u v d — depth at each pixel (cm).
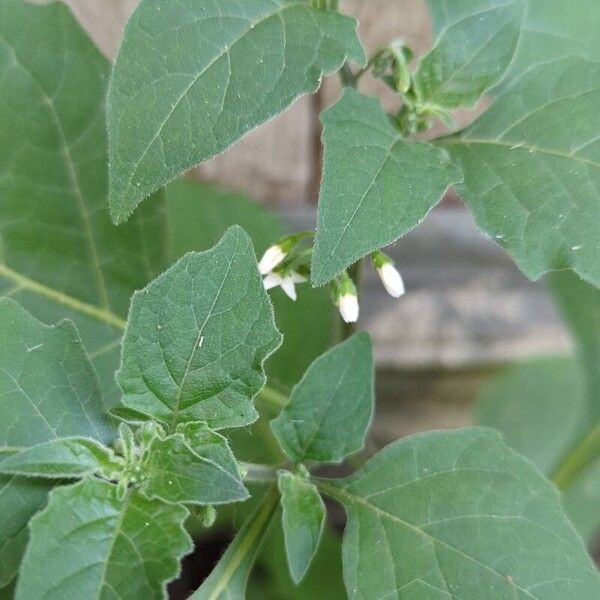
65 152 22
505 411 32
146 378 16
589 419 27
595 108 18
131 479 16
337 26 17
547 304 35
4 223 22
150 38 16
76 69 21
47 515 15
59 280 22
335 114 17
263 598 27
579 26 20
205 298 16
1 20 20
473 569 18
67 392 17
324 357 19
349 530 19
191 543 16
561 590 17
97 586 15
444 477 19
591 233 17
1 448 16
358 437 19
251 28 17
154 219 22
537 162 18
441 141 18
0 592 18
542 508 18
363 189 16
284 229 29
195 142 16
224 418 17
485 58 18
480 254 35
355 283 21
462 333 34
